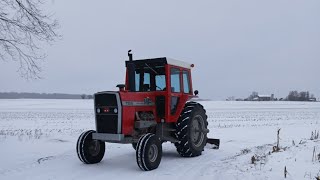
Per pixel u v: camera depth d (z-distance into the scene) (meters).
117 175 8.00
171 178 7.70
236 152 11.34
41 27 10.40
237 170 7.86
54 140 12.64
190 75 11.28
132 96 9.12
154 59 10.05
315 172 6.72
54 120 25.72
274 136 15.59
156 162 8.70
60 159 9.55
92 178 7.66
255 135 16.14
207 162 9.62
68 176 7.78
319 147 8.91
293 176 6.67
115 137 8.66
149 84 10.36
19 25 10.10
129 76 9.70
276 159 8.22
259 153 9.87
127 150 11.37
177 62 10.50
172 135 10.64
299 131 17.53
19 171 8.10
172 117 10.10
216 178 7.36
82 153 8.96
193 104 10.96
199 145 10.91
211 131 18.00
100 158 9.47
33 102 68.00
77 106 51.72
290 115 33.72
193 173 8.16
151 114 9.82
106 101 8.88
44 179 7.44
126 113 8.82
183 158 10.31
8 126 20.59
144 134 9.12
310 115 33.78
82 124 22.33
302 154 8.30
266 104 65.88
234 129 19.05
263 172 7.26
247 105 60.47
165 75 10.01
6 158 9.40
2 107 48.66
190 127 10.37
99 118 9.00
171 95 10.00
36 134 14.27
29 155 9.89
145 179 7.63
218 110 43.12
